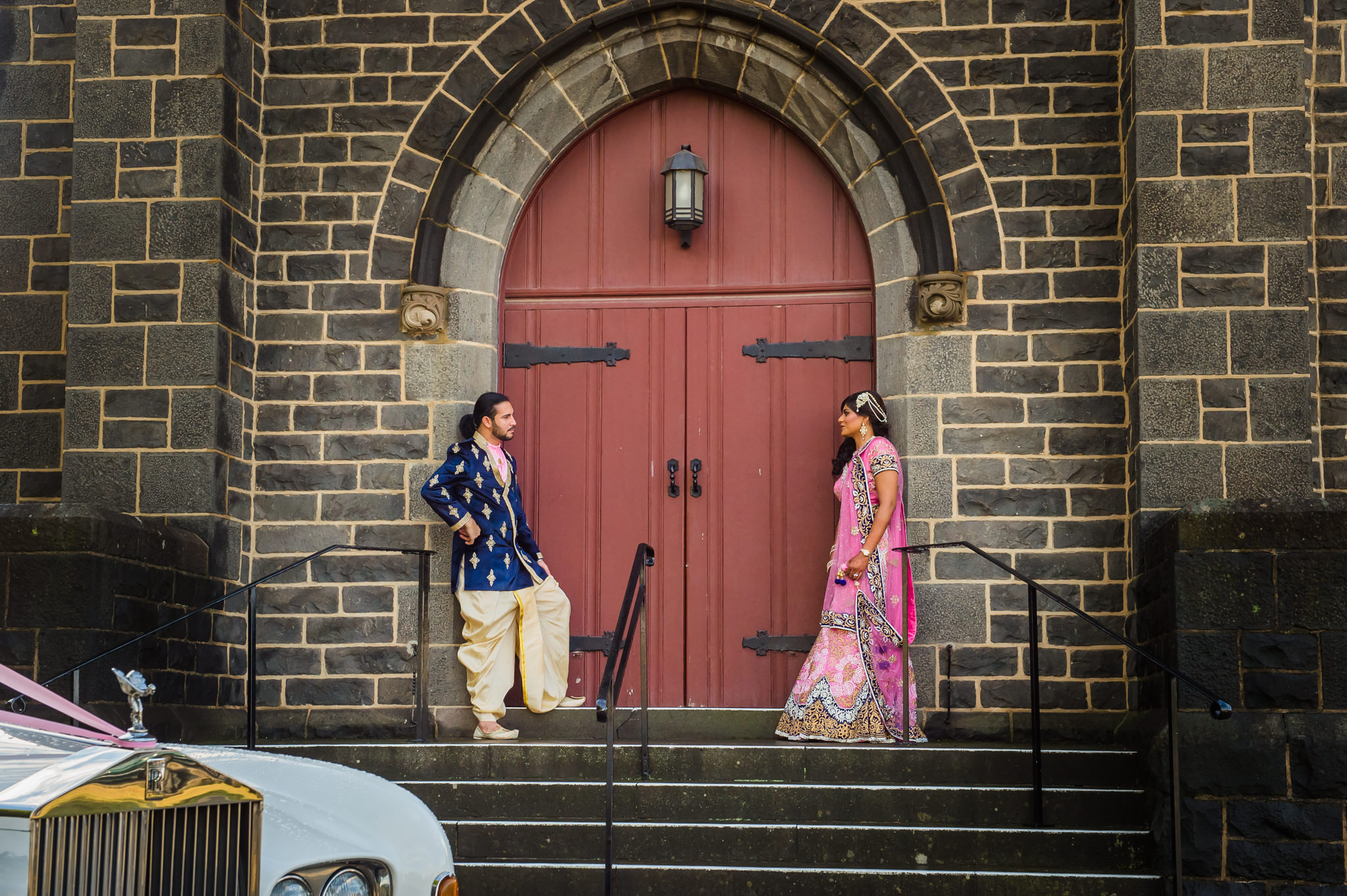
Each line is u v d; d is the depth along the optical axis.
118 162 7.14
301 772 3.84
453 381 7.34
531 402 7.63
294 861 3.46
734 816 5.83
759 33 7.38
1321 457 6.88
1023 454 7.03
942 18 7.31
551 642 7.07
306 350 7.41
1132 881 5.32
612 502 7.54
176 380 7.00
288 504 7.30
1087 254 7.12
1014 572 5.91
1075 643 6.86
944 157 7.24
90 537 5.96
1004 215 7.18
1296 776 5.43
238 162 7.31
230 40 7.24
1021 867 5.55
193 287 7.04
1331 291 6.98
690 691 7.36
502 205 7.55
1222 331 6.58
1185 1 6.77
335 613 7.20
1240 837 5.41
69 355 7.04
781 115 7.59
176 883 3.29
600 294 7.67
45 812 3.04
